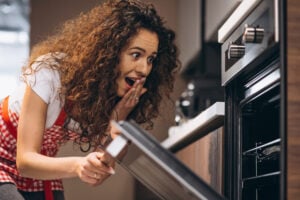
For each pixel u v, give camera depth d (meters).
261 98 1.83
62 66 1.90
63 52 1.97
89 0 4.60
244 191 1.93
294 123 1.41
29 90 1.86
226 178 1.99
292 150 1.40
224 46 2.05
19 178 1.99
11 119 1.95
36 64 1.90
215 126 2.44
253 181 1.87
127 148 1.40
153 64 2.07
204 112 2.32
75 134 2.05
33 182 2.02
